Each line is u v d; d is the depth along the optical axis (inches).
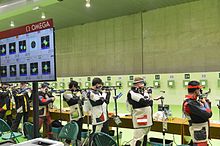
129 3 297.3
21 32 72.1
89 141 165.8
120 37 349.4
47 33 65.5
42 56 67.0
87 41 384.2
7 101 244.7
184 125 150.3
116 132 185.0
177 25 301.7
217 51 271.7
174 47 303.3
